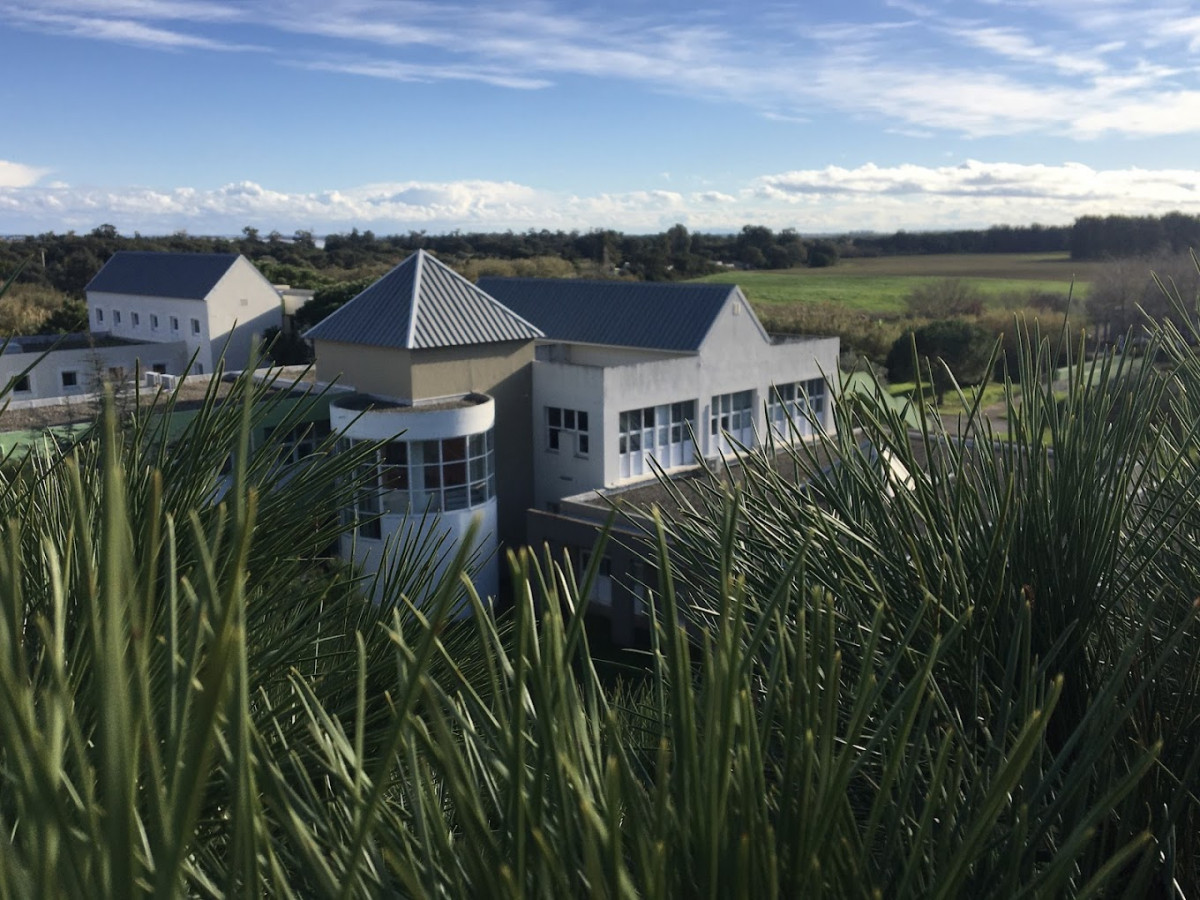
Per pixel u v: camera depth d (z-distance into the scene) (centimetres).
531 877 78
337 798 96
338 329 1970
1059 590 153
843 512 171
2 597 59
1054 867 78
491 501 1800
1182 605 158
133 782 51
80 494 58
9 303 3569
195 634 58
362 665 73
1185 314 185
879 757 130
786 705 91
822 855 81
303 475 156
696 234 6156
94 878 54
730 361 2205
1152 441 170
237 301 3456
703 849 76
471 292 2028
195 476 141
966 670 144
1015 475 163
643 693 143
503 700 78
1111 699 102
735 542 165
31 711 55
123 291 3625
